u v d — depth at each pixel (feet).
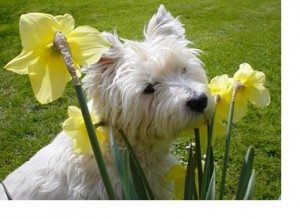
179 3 9.76
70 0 10.33
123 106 2.14
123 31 7.72
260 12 8.68
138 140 2.29
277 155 3.68
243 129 4.06
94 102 2.26
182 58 2.22
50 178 2.38
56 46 1.22
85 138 1.73
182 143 3.63
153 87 2.14
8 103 4.85
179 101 2.01
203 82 2.35
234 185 3.26
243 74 1.80
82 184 2.29
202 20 8.29
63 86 1.28
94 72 2.21
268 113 4.33
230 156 3.63
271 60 5.92
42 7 9.68
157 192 2.43
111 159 2.24
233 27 7.70
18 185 2.44
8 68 1.23
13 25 8.34
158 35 2.37
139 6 9.70
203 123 2.06
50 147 2.51
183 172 1.99
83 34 1.30
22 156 3.85
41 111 4.64
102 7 9.72
